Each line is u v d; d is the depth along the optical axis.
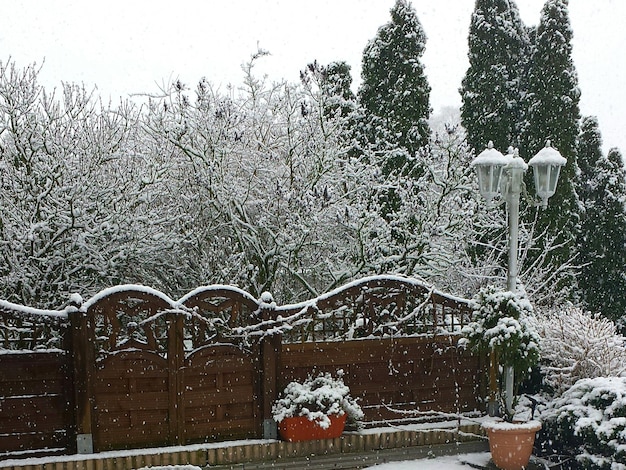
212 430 6.25
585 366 6.97
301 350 6.58
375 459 6.53
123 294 5.98
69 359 5.85
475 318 6.61
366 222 7.80
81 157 7.56
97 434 5.90
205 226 8.35
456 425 6.89
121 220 7.41
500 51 11.86
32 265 7.32
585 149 13.79
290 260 7.84
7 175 7.40
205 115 7.93
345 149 8.58
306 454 6.32
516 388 6.76
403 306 6.98
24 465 5.54
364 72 11.80
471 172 8.90
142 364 6.04
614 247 12.94
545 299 10.61
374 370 6.85
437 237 8.25
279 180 8.01
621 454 5.63
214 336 6.31
